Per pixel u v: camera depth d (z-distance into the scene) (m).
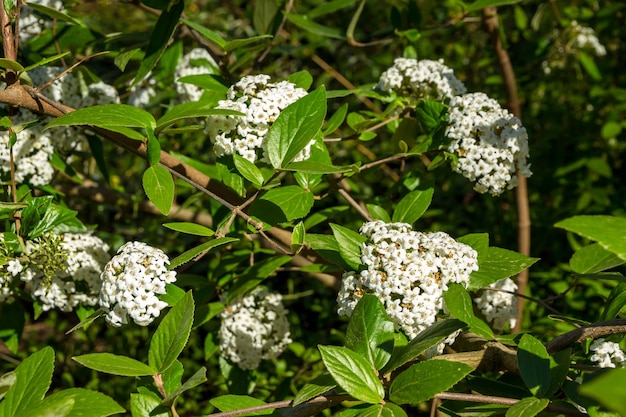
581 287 0.99
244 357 0.79
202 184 0.71
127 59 0.75
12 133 0.67
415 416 0.94
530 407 0.50
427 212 1.07
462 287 0.59
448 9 1.19
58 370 1.19
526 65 1.20
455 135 0.69
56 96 0.78
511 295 0.72
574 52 1.14
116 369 0.53
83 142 0.84
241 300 0.79
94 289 0.73
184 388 0.52
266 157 0.64
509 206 1.15
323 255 0.62
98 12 1.52
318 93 0.62
